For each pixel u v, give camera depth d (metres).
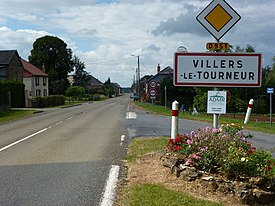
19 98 40.75
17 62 55.94
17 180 6.66
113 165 7.83
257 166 5.74
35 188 6.13
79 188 6.09
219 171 5.87
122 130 15.05
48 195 5.73
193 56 6.73
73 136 13.08
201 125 17.89
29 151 9.82
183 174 6.12
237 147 6.29
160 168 6.89
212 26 6.60
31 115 26.62
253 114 38.09
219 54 6.68
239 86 6.69
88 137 12.74
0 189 6.09
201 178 5.86
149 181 6.32
